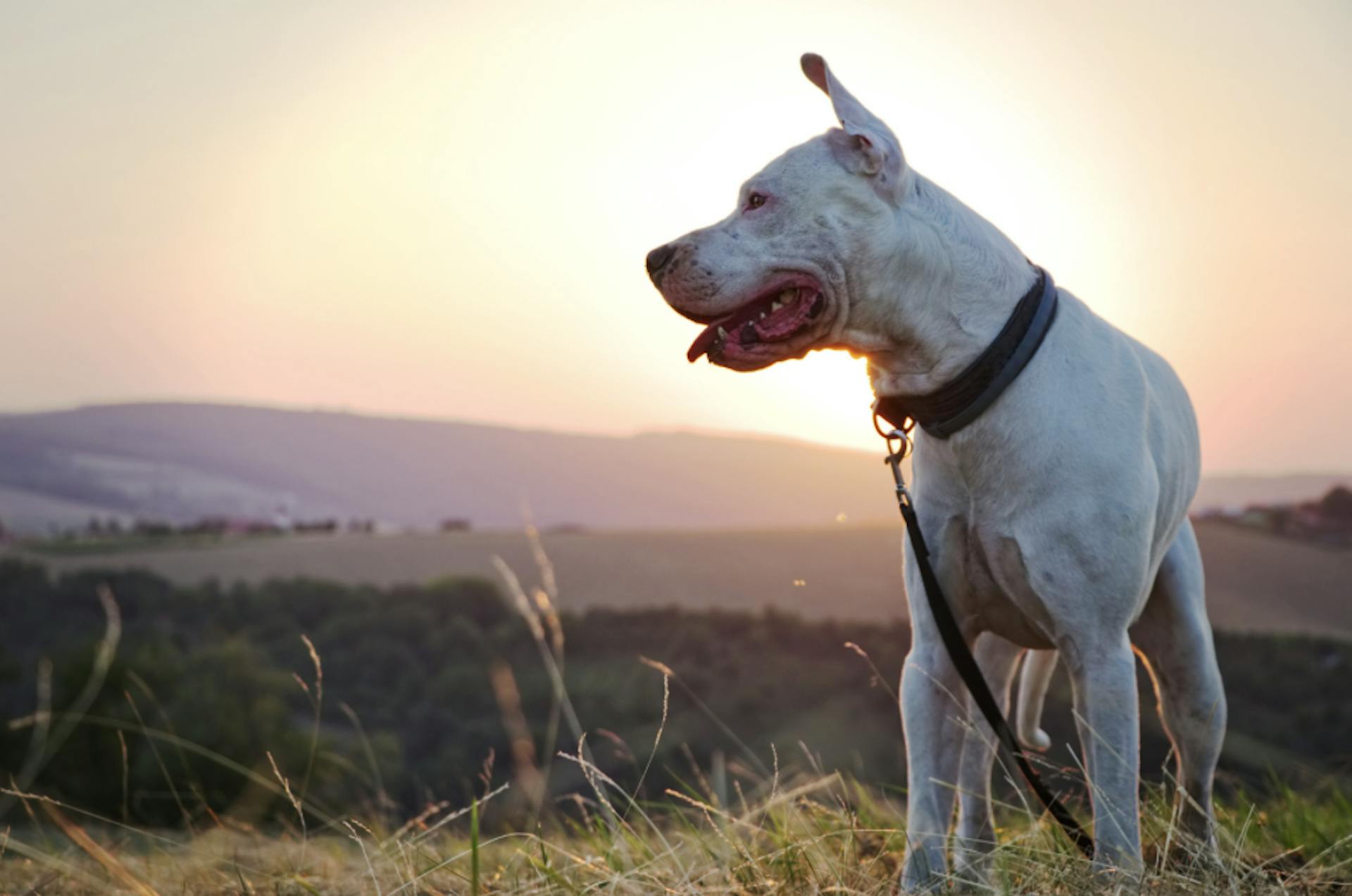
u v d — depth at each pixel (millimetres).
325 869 3721
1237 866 2951
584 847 3549
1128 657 3051
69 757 27250
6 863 3611
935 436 3127
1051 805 3109
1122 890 2727
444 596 52938
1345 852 3410
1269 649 30938
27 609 53562
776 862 3098
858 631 40406
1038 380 3041
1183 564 3588
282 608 53688
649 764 3148
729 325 3039
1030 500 3025
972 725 3211
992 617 3311
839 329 3020
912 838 3066
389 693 42125
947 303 3035
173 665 33938
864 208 2975
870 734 15008
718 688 36688
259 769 27328
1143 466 3068
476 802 3061
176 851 3924
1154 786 3674
